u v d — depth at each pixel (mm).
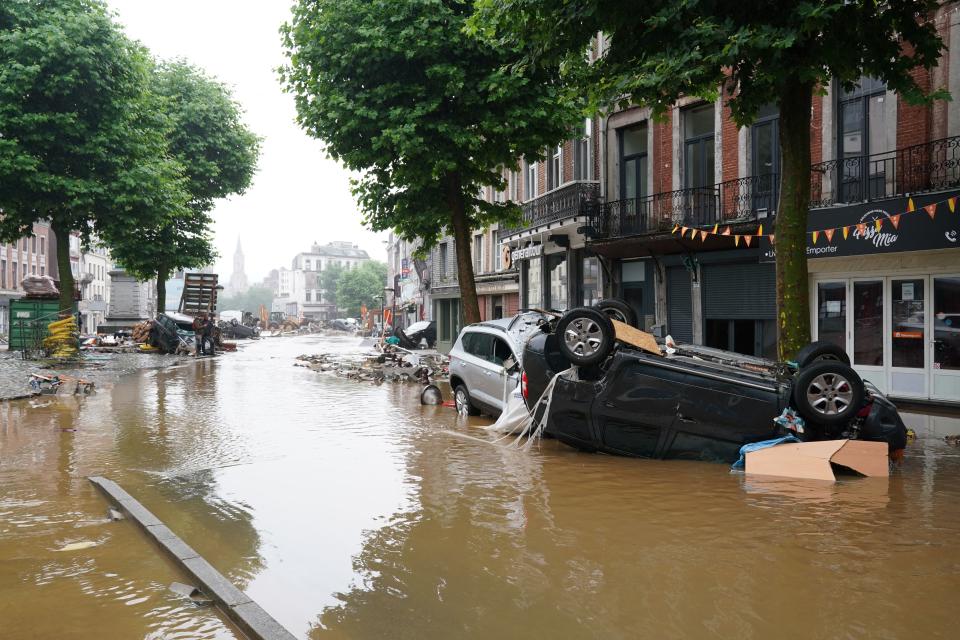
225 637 3582
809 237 14227
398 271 68250
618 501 6289
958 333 12492
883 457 7184
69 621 3770
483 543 5129
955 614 3809
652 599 4062
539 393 8695
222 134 36438
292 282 163875
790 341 8617
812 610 3879
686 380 7875
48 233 67500
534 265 25938
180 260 35562
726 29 7883
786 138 8695
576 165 21922
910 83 8500
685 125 18109
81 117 23094
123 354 31391
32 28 21766
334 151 16703
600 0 8500
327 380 19766
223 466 7961
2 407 13078
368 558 4828
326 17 15281
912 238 12555
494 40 14375
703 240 16219
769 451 7371
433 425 11078
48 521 5715
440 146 15578
